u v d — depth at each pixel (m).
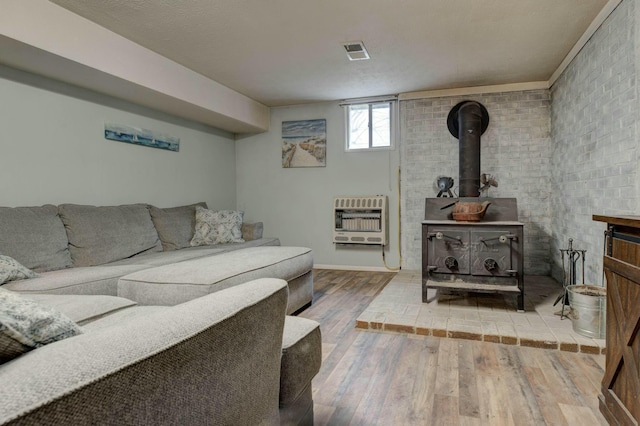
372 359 2.18
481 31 2.92
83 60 2.64
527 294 3.38
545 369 2.03
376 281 4.20
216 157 5.00
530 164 4.21
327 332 2.63
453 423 1.55
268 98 4.77
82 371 0.57
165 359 0.69
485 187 3.83
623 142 2.38
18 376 0.55
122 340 0.68
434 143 4.50
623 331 1.40
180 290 2.09
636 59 2.21
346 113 4.88
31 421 0.48
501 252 2.89
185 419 0.75
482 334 2.43
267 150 5.28
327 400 1.74
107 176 3.45
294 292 2.96
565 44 3.18
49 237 2.60
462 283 2.99
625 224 1.37
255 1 2.45
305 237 5.14
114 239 3.04
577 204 3.27
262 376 1.05
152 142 3.94
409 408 1.66
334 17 2.68
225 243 4.04
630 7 2.26
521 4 2.52
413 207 4.62
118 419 0.61
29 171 2.82
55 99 3.00
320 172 5.04
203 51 3.25
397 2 2.48
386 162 4.74
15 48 2.37
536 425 1.53
